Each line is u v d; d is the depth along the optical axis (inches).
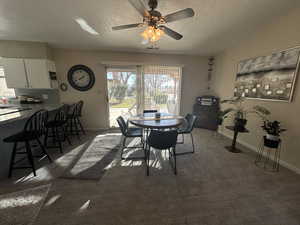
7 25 90.8
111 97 160.2
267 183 70.6
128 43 124.9
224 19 83.7
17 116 75.6
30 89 137.2
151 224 49.2
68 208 55.3
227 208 56.0
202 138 134.8
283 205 57.4
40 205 56.6
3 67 119.8
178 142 124.0
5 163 77.0
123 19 83.8
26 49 122.1
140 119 100.0
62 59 141.3
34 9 72.9
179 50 145.3
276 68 87.6
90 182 71.1
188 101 172.7
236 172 80.1
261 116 99.5
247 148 112.6
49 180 72.2
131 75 157.9
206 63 166.1
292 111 80.0
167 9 72.7
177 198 61.0
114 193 63.6
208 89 172.6
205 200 60.0
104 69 149.6
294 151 80.0
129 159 94.7
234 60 128.0
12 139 71.6
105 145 116.9
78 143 120.6
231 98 133.0
